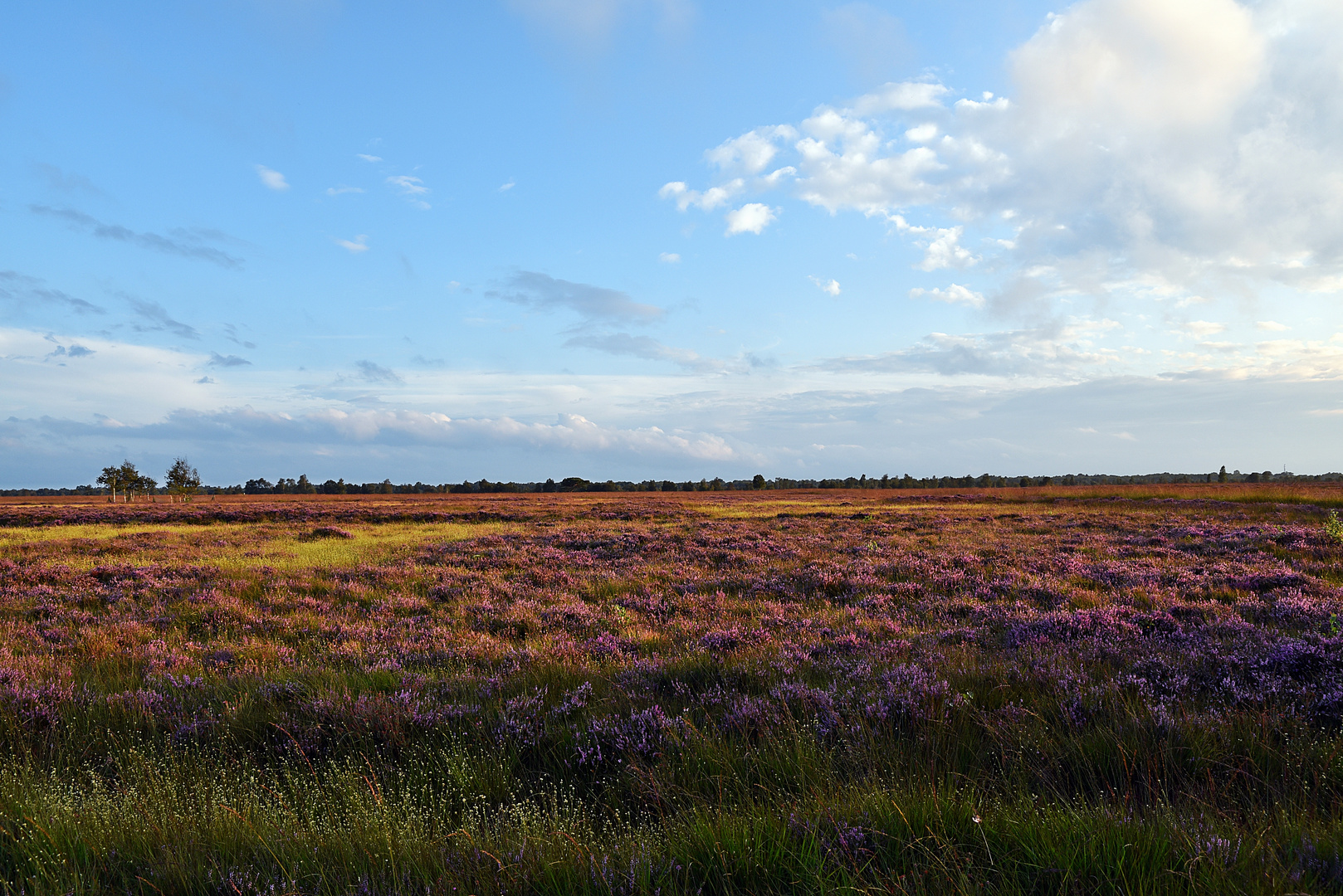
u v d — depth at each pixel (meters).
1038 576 13.78
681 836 3.27
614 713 5.61
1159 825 3.09
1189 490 53.69
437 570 16.50
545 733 5.15
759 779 4.13
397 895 2.87
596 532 27.81
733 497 77.88
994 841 3.12
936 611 10.89
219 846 3.43
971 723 4.84
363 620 11.33
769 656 7.46
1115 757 4.07
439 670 7.77
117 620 10.95
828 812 3.39
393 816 3.75
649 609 11.76
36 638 9.63
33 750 5.21
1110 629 8.49
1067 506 42.38
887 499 62.16
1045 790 3.86
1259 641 7.11
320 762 4.88
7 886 3.04
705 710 5.56
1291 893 2.59
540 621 10.77
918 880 2.78
